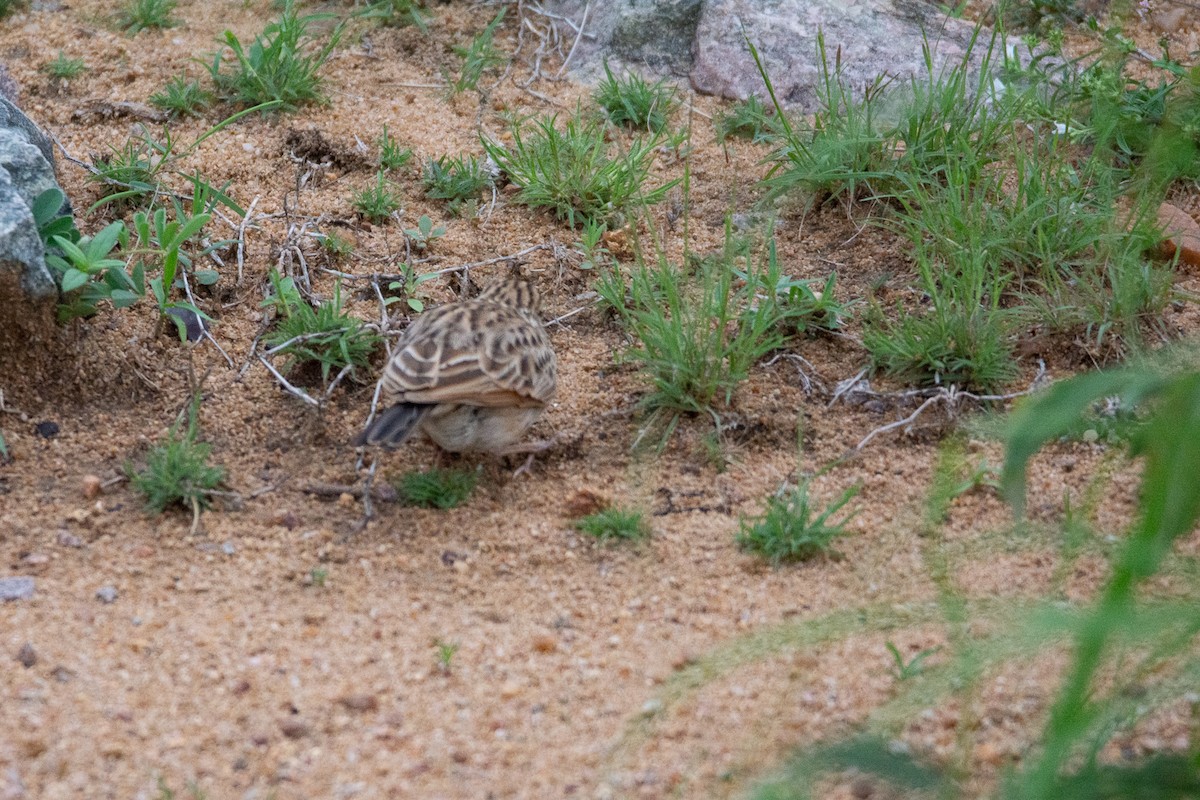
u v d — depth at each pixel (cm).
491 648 593
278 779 511
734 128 1068
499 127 1070
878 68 1097
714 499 715
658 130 1032
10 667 557
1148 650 565
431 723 543
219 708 545
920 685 558
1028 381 800
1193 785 432
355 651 588
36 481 700
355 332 801
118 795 497
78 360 770
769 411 779
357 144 1020
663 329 780
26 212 732
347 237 909
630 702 558
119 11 1205
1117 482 712
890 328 837
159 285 795
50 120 1033
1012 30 1198
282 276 859
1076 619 416
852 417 778
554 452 752
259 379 793
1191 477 385
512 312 741
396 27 1205
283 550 662
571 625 615
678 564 662
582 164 965
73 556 644
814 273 909
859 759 436
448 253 916
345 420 767
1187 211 945
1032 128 984
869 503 709
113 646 579
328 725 539
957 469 718
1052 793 431
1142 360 783
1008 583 640
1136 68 1130
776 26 1131
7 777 500
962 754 514
